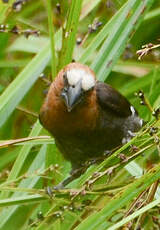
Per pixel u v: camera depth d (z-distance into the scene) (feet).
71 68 27.37
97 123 28.68
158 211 22.54
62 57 27.81
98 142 29.27
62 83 27.22
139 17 28.22
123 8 28.37
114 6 32.55
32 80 27.84
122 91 33.88
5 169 32.81
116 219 23.94
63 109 27.48
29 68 28.02
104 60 28.30
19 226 30.09
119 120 29.68
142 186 20.92
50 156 28.22
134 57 34.32
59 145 29.63
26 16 35.24
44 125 28.73
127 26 28.25
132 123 30.53
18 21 32.55
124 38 28.25
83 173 27.32
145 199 22.20
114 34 28.32
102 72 28.22
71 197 22.09
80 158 29.86
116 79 36.27
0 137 35.14
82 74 27.30
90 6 31.68
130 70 35.24
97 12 33.99
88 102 27.61
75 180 29.22
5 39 34.71
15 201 22.56
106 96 28.81
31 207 29.96
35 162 28.66
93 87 27.48
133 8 28.22
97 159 26.17
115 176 28.12
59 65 27.91
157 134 22.17
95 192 22.06
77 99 26.86
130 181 23.48
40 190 22.15
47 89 30.37
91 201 22.82
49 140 27.73
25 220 30.09
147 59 33.17
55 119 27.96
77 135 28.53
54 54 27.37
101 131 29.04
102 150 29.86
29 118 34.30
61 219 23.13
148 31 35.70
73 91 26.89
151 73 33.83
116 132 29.66
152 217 22.68
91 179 22.22
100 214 20.90
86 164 26.78
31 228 24.50
